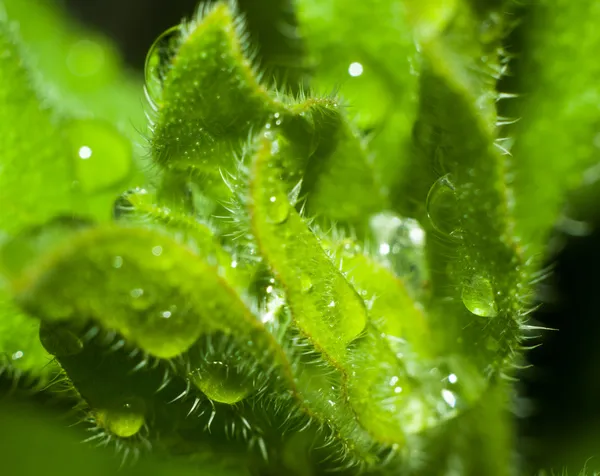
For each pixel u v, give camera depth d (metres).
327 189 0.09
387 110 0.09
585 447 0.10
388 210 0.09
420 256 0.09
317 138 0.08
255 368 0.08
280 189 0.08
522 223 0.09
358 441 0.08
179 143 0.08
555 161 0.09
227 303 0.08
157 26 0.13
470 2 0.09
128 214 0.08
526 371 0.10
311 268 0.08
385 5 0.09
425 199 0.09
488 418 0.09
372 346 0.08
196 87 0.08
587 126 0.09
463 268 0.08
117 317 0.08
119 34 0.13
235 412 0.08
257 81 0.08
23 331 0.08
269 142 0.08
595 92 0.09
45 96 0.09
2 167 0.09
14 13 0.11
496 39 0.09
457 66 0.09
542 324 0.10
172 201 0.08
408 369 0.09
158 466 0.09
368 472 0.09
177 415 0.08
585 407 0.10
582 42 0.09
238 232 0.08
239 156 0.08
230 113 0.08
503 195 0.08
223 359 0.08
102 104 0.11
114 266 0.08
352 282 0.08
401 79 0.09
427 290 0.09
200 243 0.08
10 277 0.08
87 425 0.09
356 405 0.08
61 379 0.08
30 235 0.09
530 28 0.09
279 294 0.08
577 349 0.10
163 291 0.08
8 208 0.09
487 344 0.08
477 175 0.08
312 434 0.09
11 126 0.09
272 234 0.08
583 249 0.10
